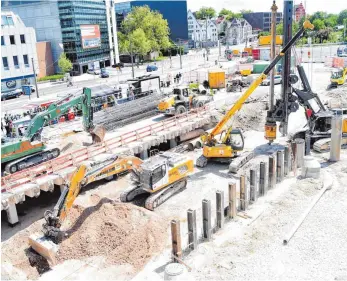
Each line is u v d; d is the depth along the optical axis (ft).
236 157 95.14
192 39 536.01
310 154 100.27
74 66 297.94
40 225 72.23
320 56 276.00
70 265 60.95
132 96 147.64
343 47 291.58
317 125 102.78
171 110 127.03
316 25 382.63
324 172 88.43
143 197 80.38
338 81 176.45
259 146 106.63
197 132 118.21
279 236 63.41
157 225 67.46
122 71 298.76
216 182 86.79
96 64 318.45
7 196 70.28
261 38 272.31
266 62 234.79
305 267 55.47
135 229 66.39
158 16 382.22
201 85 185.78
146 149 99.60
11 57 221.87
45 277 58.39
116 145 96.73
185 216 72.33
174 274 49.32
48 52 288.30
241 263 56.85
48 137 106.42
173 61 353.31
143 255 60.64
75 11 287.28
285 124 99.30
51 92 212.23
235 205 69.46
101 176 68.44
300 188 79.61
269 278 53.42
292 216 69.15
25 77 231.09
